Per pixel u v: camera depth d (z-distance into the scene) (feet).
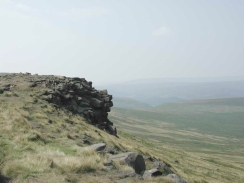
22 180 34.58
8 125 62.49
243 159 440.04
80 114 127.44
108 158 51.11
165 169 66.18
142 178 43.27
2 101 98.27
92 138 80.74
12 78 151.74
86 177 39.14
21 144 50.75
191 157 272.72
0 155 42.96
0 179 33.91
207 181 115.34
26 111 87.86
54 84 142.20
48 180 35.50
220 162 313.32
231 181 160.66
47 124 78.48
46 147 52.85
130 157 50.67
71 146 57.93
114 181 39.11
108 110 165.17
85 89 155.02
